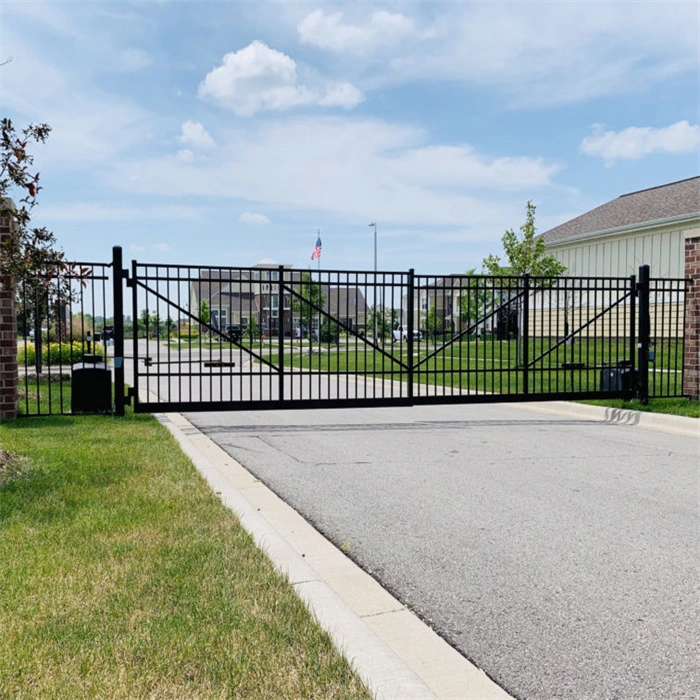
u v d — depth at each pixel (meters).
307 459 7.71
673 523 5.22
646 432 9.94
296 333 39.91
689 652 3.15
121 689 2.56
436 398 10.98
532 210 20.89
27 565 3.76
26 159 5.94
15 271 6.30
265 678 2.67
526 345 11.40
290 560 4.00
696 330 11.94
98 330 23.61
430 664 2.98
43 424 9.16
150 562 3.85
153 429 8.77
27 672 2.66
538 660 3.07
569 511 5.55
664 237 23.66
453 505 5.71
